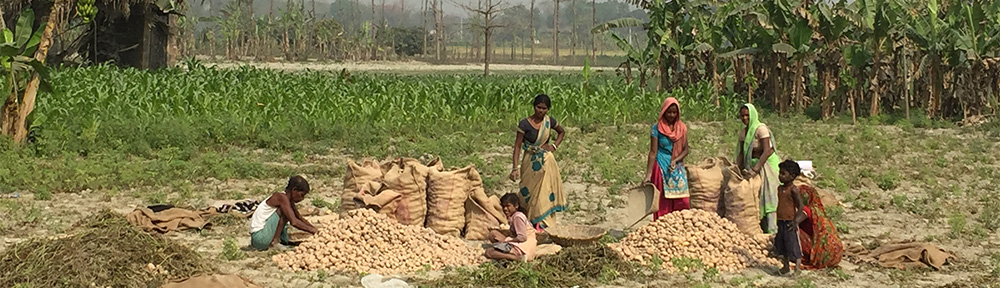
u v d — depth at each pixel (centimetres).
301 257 878
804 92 2903
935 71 2555
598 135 2055
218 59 8869
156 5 3697
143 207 1067
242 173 1428
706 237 927
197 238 992
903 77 2673
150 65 3859
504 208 916
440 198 1009
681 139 1027
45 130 1617
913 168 1678
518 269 827
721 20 2934
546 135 1014
